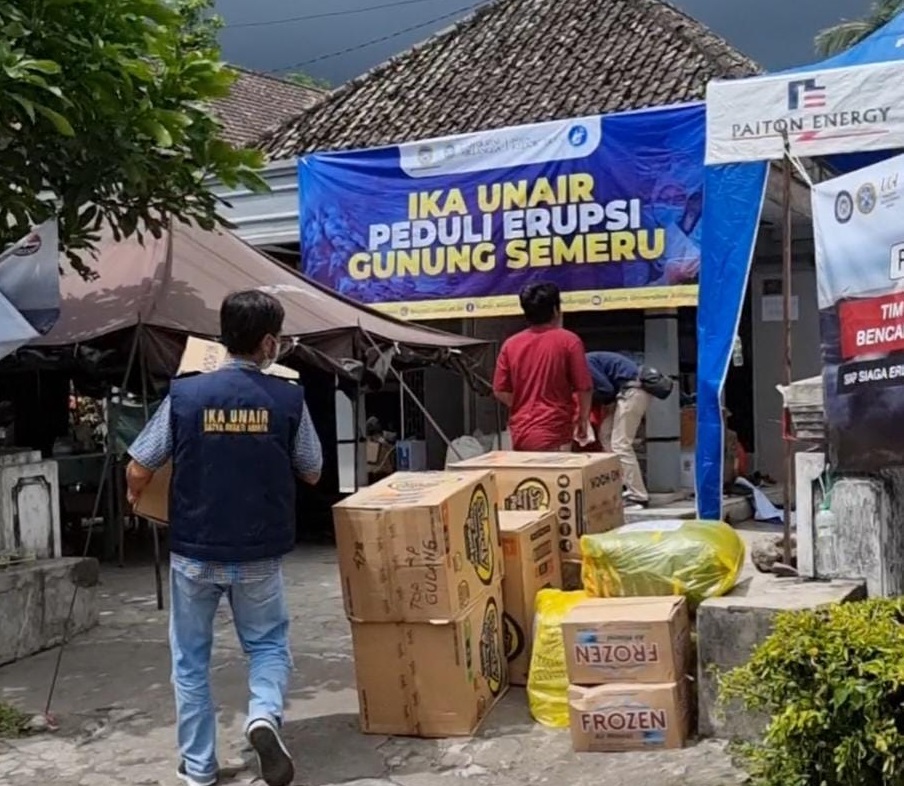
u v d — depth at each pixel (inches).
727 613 184.9
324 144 546.3
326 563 383.2
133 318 343.0
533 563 212.4
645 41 530.9
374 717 195.0
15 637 251.8
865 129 216.5
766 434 543.2
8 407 470.0
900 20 268.7
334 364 371.9
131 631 279.9
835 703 139.2
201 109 299.9
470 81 556.7
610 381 420.2
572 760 181.0
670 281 433.1
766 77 223.8
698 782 167.3
